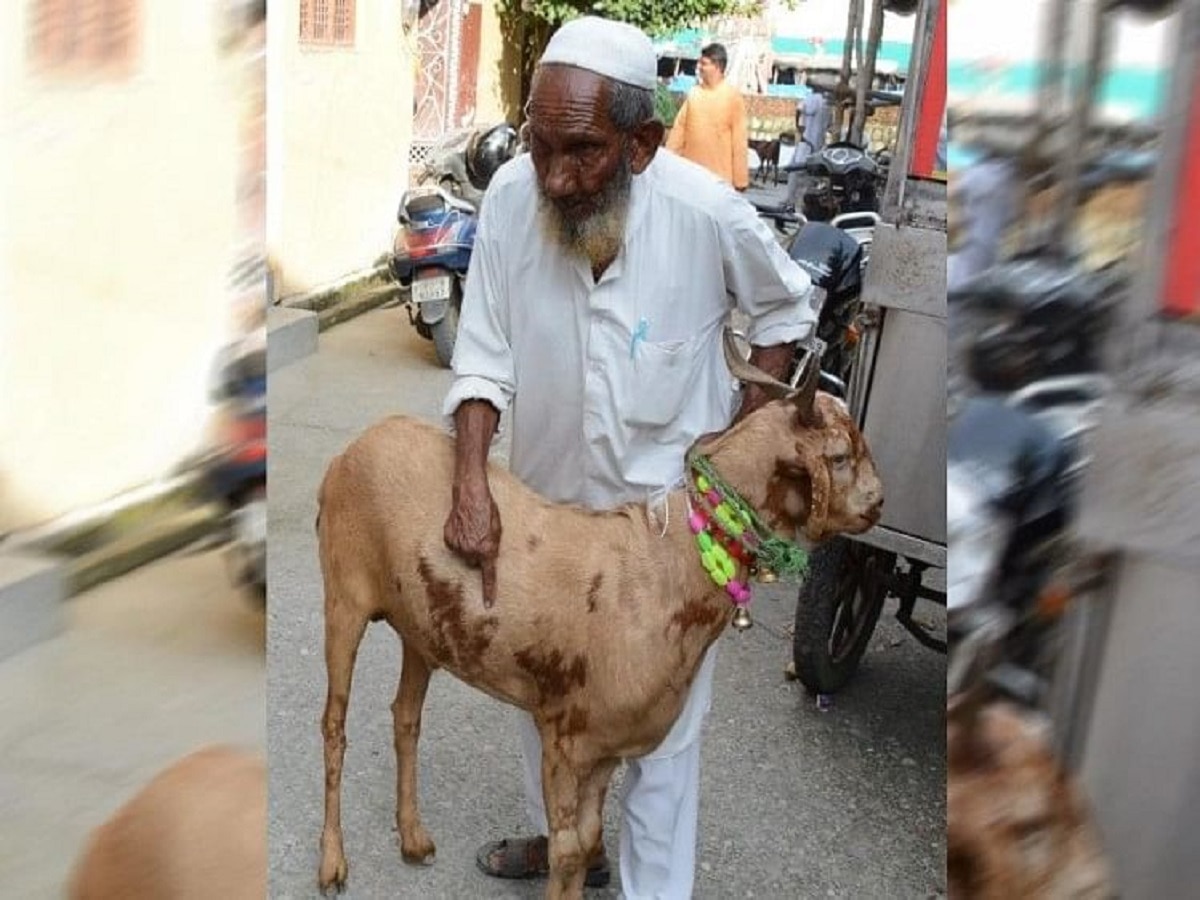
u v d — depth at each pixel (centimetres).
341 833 281
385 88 885
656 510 228
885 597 394
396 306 875
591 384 236
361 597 249
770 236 238
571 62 209
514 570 227
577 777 235
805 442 222
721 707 383
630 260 228
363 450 245
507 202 236
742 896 297
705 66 915
